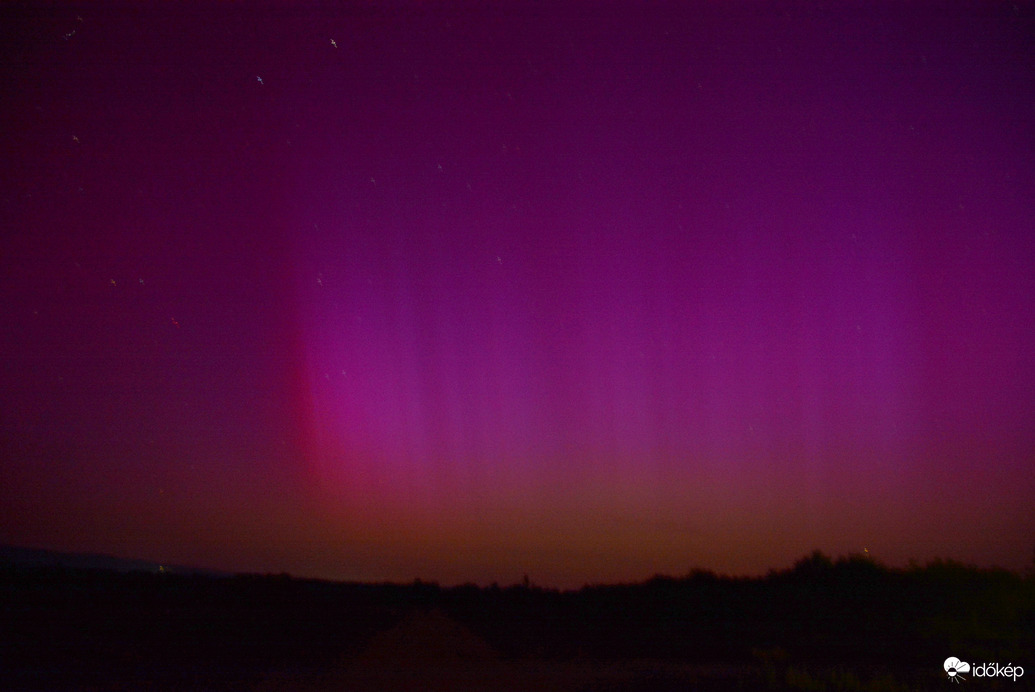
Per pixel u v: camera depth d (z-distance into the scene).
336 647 9.53
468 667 8.30
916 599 12.98
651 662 8.76
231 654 8.87
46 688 6.91
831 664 8.65
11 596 12.98
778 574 16.50
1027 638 9.90
